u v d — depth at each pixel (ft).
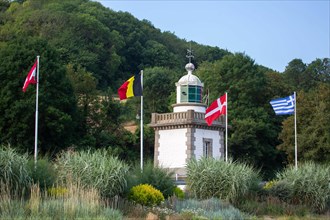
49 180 119.14
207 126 204.85
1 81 223.92
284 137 269.03
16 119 215.72
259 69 315.37
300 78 415.44
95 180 120.47
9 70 223.10
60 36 438.81
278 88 319.47
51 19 456.04
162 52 535.60
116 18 563.07
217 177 142.61
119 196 123.75
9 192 106.73
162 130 205.98
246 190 142.72
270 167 296.30
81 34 455.63
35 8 536.01
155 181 137.39
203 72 328.49
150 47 541.75
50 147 220.02
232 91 304.71
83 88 270.46
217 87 307.78
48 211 102.63
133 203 122.93
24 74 222.89
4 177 111.86
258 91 306.76
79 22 459.73
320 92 275.18
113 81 463.01
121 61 491.31
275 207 142.51
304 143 254.68
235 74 305.94
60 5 539.29
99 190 119.75
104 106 279.28
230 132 288.10
